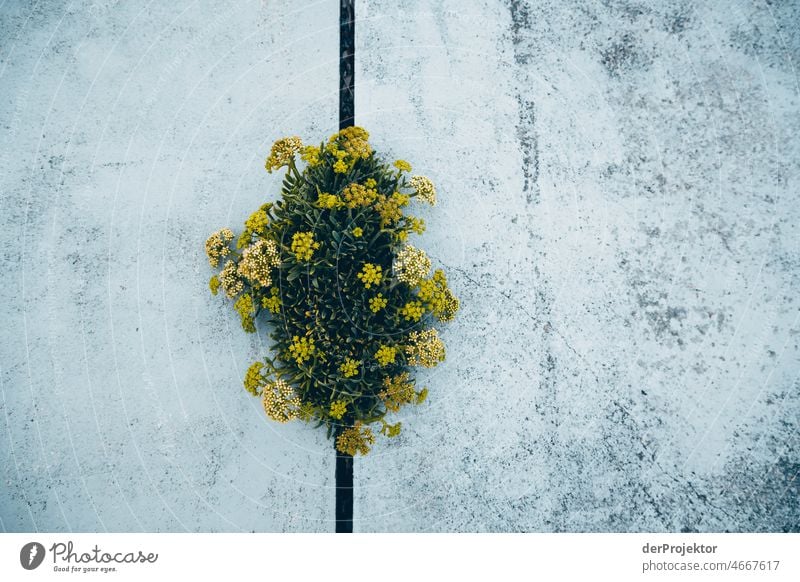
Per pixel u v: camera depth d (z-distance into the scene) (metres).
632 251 3.11
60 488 2.99
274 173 3.20
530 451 3.01
